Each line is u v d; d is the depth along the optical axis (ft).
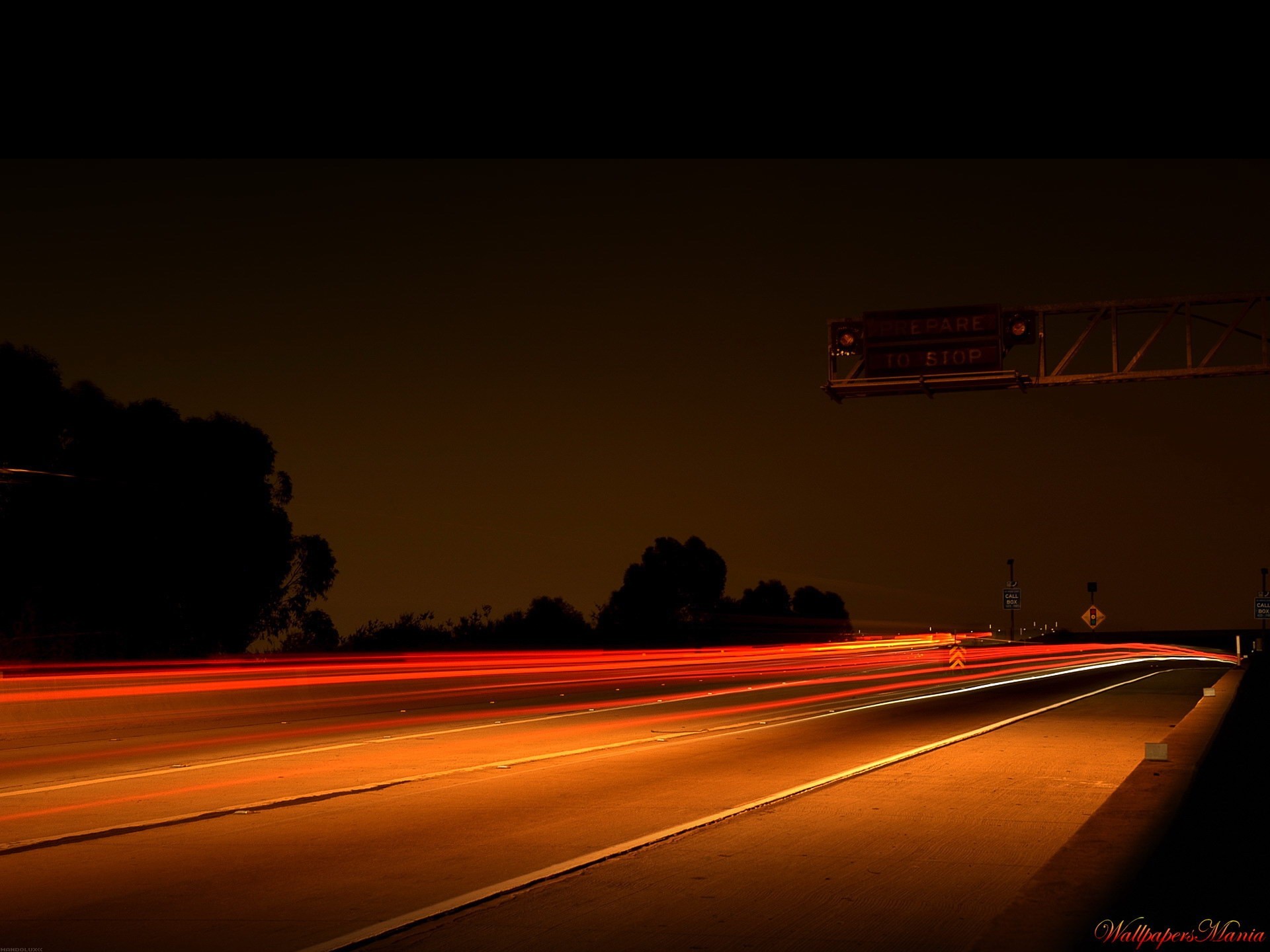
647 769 46.50
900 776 43.60
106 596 135.95
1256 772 41.06
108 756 53.01
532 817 35.04
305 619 163.02
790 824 33.68
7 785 42.57
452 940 21.97
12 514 129.80
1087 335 79.10
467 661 155.02
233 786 42.09
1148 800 34.78
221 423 150.92
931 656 222.07
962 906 24.32
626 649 233.14
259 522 151.43
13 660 119.24
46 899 25.23
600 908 24.22
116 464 137.08
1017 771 44.88
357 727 69.31
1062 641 307.58
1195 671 133.49
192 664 122.21
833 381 80.94
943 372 79.51
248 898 25.26
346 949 21.43
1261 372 76.33
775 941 21.79
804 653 257.96
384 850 30.22
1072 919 21.39
